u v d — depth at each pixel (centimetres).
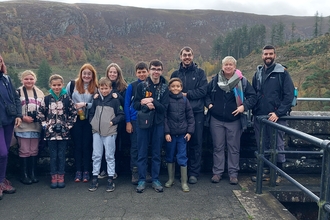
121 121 438
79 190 414
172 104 416
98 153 421
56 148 422
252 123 479
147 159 452
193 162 450
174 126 415
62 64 16338
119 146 470
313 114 533
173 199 386
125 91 462
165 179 464
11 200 381
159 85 404
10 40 17250
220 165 450
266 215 341
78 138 442
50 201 379
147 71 432
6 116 379
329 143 248
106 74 463
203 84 443
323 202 256
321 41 8744
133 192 409
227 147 465
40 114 414
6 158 382
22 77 420
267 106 428
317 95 3347
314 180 463
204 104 455
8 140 397
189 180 444
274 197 393
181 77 446
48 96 418
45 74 7469
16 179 452
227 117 437
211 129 452
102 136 421
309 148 485
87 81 436
